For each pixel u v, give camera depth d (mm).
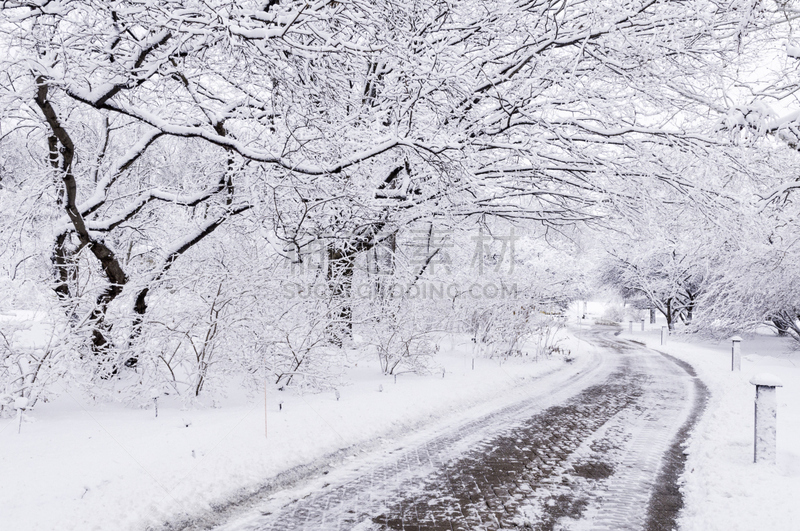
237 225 9742
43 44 7117
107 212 10828
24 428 6156
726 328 21562
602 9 9164
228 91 9719
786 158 10977
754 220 11062
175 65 7852
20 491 4375
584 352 20922
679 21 9523
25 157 10586
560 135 10125
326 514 4773
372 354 11789
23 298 7137
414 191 11539
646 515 4746
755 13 9445
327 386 9250
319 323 9273
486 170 10953
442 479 5715
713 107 10406
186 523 4500
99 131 10742
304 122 8320
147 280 8516
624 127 10078
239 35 6840
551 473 5926
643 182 10469
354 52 7637
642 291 37406
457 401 9633
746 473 5523
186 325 7848
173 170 12000
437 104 9961
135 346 7730
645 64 9930
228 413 7223
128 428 6246
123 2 7328
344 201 9508
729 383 12680
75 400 7797
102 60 7684
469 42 10562
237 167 8656
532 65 10117
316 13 7066
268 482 5457
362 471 5984
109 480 4734
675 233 12531
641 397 10922
